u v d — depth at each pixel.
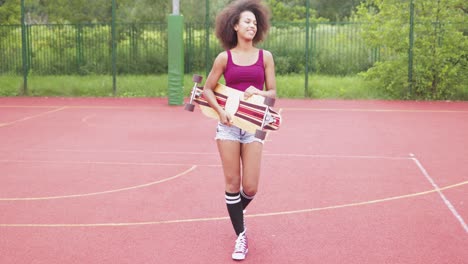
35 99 18.34
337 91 19.05
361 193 6.92
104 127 12.44
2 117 14.09
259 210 6.21
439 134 11.62
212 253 4.97
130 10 23.33
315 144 10.37
